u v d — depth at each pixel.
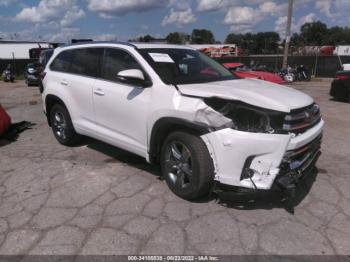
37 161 5.11
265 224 3.37
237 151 3.25
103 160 5.11
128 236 3.19
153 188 4.14
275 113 3.26
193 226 3.34
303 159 3.57
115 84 4.48
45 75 5.88
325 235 3.19
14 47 33.91
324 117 8.23
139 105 4.08
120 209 3.66
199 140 3.51
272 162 3.24
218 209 3.64
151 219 3.46
